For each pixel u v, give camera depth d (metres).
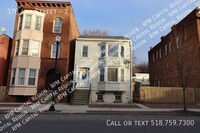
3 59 25.05
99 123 10.73
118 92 24.92
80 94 22.58
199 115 14.82
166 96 24.59
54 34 25.27
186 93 24.48
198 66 25.14
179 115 14.74
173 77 32.09
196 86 25.44
